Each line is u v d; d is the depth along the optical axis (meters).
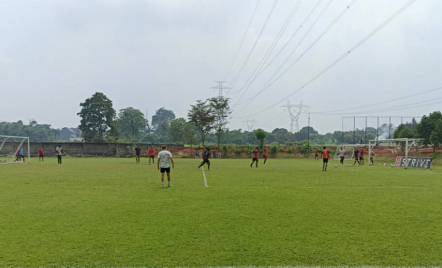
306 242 6.41
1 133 94.44
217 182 16.42
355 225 7.72
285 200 11.02
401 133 46.28
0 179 17.59
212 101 64.25
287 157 59.59
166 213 8.87
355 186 15.22
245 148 60.03
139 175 20.28
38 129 108.44
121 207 9.69
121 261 5.41
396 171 26.16
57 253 5.76
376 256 5.73
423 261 5.53
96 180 17.22
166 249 5.96
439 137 38.38
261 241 6.45
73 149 56.31
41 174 20.80
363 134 96.44
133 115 100.81
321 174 22.11
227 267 5.20
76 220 8.05
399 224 7.86
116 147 57.41
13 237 6.64
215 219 8.19
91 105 75.50
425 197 12.00
